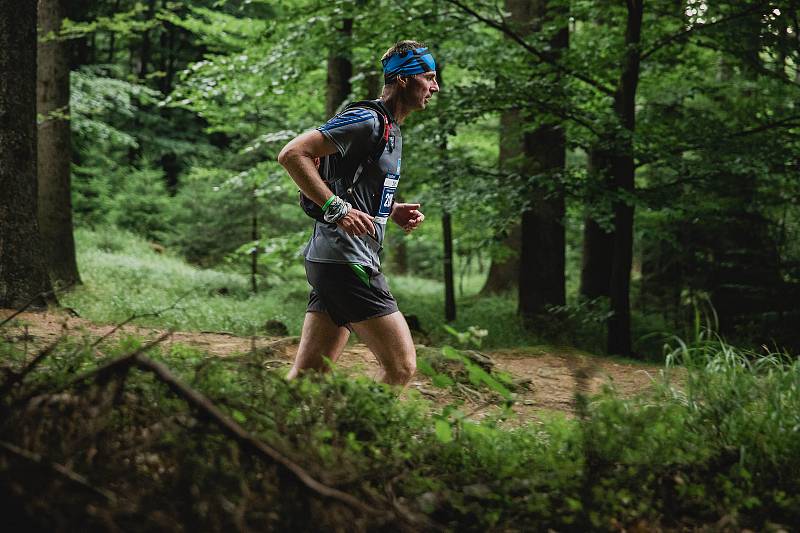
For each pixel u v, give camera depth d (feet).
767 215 40.14
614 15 32.40
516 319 39.52
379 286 10.85
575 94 30.50
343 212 10.16
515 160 33.58
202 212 53.06
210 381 8.30
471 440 8.87
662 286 47.57
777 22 27.76
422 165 33.81
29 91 24.53
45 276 24.75
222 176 47.16
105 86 55.57
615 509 7.55
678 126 31.50
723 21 28.09
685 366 13.33
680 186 32.07
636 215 39.81
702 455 9.00
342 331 11.35
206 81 37.65
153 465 6.70
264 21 37.65
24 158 24.39
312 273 10.84
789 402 11.70
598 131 30.48
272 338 21.40
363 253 10.66
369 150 10.58
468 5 31.58
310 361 11.24
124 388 7.54
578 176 33.22
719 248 41.81
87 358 9.17
